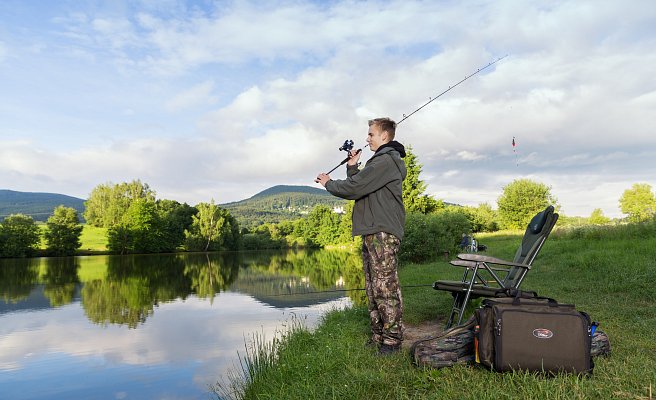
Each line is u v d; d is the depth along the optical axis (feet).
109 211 297.12
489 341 10.11
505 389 8.95
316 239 309.63
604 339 11.25
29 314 39.52
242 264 119.75
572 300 20.53
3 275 88.84
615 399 8.26
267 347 17.95
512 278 15.61
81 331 31.17
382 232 12.51
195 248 247.91
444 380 9.87
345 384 10.30
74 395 18.06
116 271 99.91
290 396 10.78
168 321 33.63
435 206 96.84
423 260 60.85
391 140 13.53
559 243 48.73
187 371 19.90
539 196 163.53
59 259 169.27
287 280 65.10
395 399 9.39
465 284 15.06
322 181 13.37
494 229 185.16
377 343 13.17
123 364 21.90
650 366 10.09
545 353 9.64
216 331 28.22
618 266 27.76
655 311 17.24
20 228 184.55
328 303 36.96
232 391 15.97
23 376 20.68
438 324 18.13
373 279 12.62
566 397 8.33
